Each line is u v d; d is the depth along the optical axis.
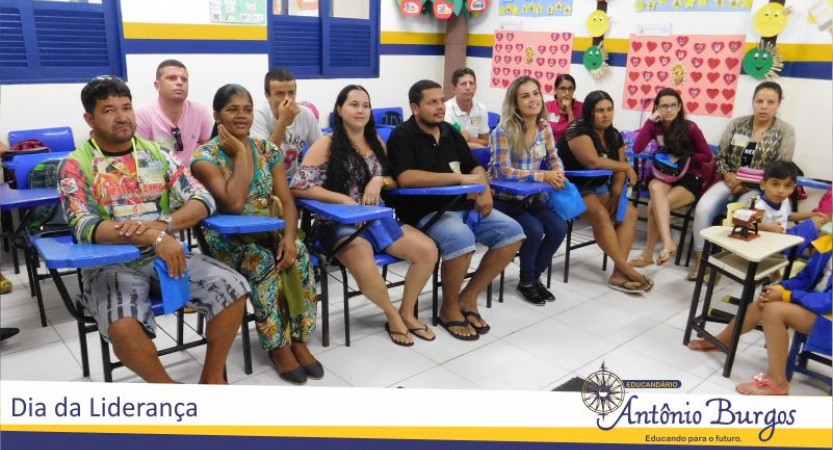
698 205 3.33
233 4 3.85
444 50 5.35
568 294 3.11
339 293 3.02
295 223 2.25
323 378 2.19
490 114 4.77
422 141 2.62
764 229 2.58
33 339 2.41
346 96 2.43
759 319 2.23
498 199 3.04
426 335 2.53
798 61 3.36
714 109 3.72
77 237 1.79
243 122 2.10
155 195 1.96
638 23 3.96
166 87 2.91
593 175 3.01
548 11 4.44
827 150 3.32
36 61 3.27
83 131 3.50
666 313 2.90
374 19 4.75
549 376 2.25
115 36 3.48
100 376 2.14
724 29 3.59
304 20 4.29
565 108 3.93
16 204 2.17
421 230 2.56
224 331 1.92
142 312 1.76
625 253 3.20
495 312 2.86
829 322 2.00
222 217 2.01
